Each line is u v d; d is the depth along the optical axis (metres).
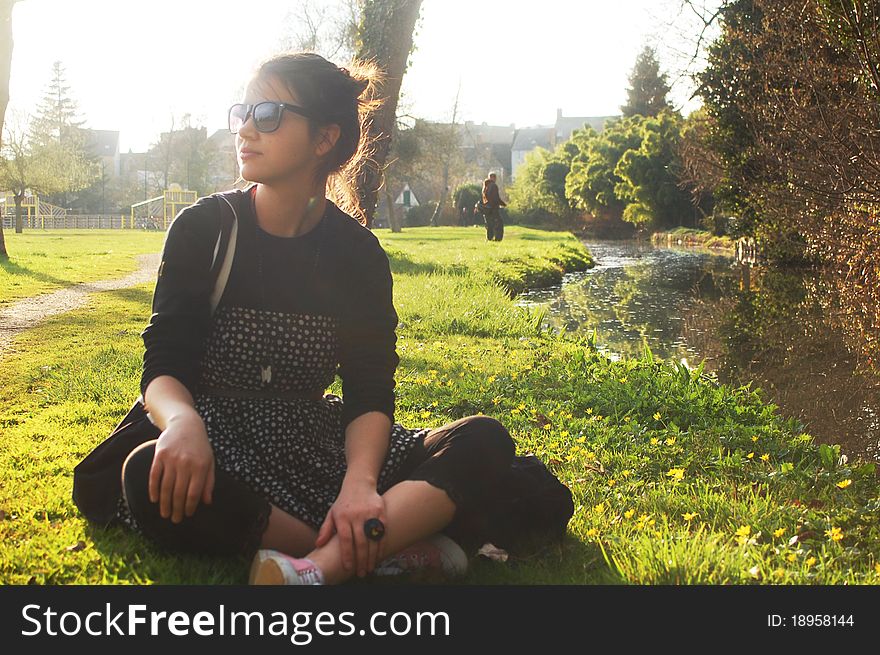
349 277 2.59
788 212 14.36
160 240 34.72
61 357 6.79
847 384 7.33
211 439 2.41
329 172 2.55
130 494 2.38
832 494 3.70
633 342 9.77
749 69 14.14
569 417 5.06
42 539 2.64
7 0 17.27
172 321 2.45
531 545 2.84
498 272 16.23
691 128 21.92
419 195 79.88
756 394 6.57
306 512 2.38
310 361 2.53
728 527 3.18
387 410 2.56
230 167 80.81
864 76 10.46
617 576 2.56
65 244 28.91
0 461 3.75
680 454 4.38
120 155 112.19
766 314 12.28
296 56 2.46
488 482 2.43
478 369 6.75
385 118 15.24
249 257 2.49
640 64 71.06
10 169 45.44
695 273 20.69
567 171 65.31
